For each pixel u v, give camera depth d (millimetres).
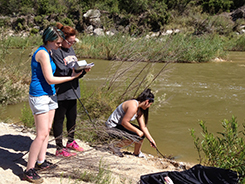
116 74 6184
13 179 2828
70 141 3793
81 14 35938
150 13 31438
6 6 42469
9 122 5594
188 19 29859
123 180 3092
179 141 4883
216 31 26266
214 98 7590
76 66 2965
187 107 6789
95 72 11445
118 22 33406
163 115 6211
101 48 18172
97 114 5160
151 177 2795
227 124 3467
